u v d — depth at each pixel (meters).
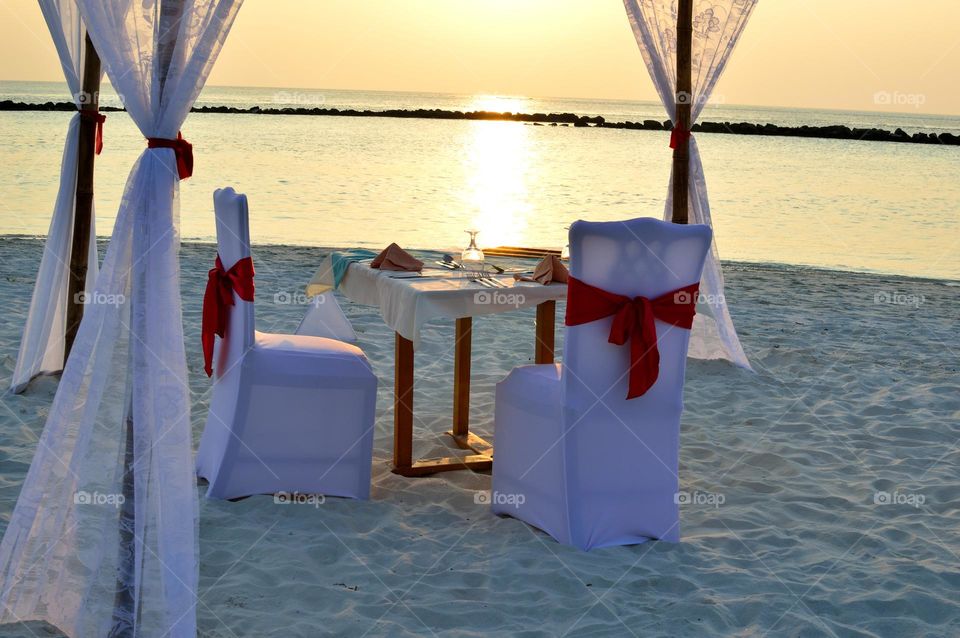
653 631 2.60
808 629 2.63
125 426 2.42
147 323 2.38
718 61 5.15
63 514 2.46
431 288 3.39
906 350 6.18
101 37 2.33
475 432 4.39
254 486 3.46
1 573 2.47
